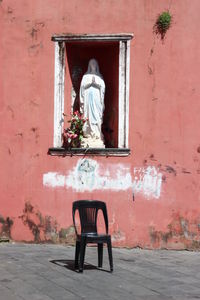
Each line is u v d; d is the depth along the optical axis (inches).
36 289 283.6
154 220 426.6
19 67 442.0
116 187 428.8
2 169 439.2
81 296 271.1
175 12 433.1
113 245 426.6
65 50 442.3
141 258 389.7
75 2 439.8
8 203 438.0
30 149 437.7
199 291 290.2
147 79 431.8
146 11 433.7
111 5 436.5
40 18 442.3
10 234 437.1
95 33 436.8
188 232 425.1
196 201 425.7
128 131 431.2
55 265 348.8
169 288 295.6
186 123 429.1
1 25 444.8
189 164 426.9
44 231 433.4
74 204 343.6
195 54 430.6
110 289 288.5
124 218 427.2
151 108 430.9
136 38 433.7
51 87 439.2
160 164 428.1
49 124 437.7
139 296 275.6
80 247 329.7
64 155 433.7
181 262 378.6
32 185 436.1
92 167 430.9
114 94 448.8
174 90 430.6
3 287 286.7
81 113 443.8
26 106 439.8
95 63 447.5
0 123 441.1
